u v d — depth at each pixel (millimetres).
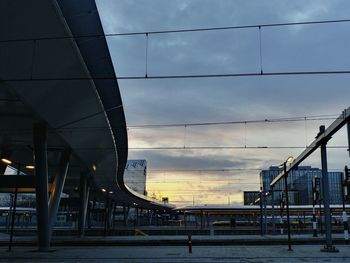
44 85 22297
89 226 87688
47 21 16625
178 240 42781
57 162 49188
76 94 25125
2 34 16688
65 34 17953
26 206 121500
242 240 42000
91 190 86562
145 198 105688
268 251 30844
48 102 25031
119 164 58500
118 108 32312
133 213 167375
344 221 40656
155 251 31859
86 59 22141
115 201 112375
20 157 47406
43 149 30359
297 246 37344
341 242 42031
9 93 24156
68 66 21016
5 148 40906
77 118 29250
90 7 18406
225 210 91500
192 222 121625
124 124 37375
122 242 43000
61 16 16688
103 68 24266
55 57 19594
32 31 16953
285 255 27172
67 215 92000
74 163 53344
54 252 31016
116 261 24000
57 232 65188
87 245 43031
